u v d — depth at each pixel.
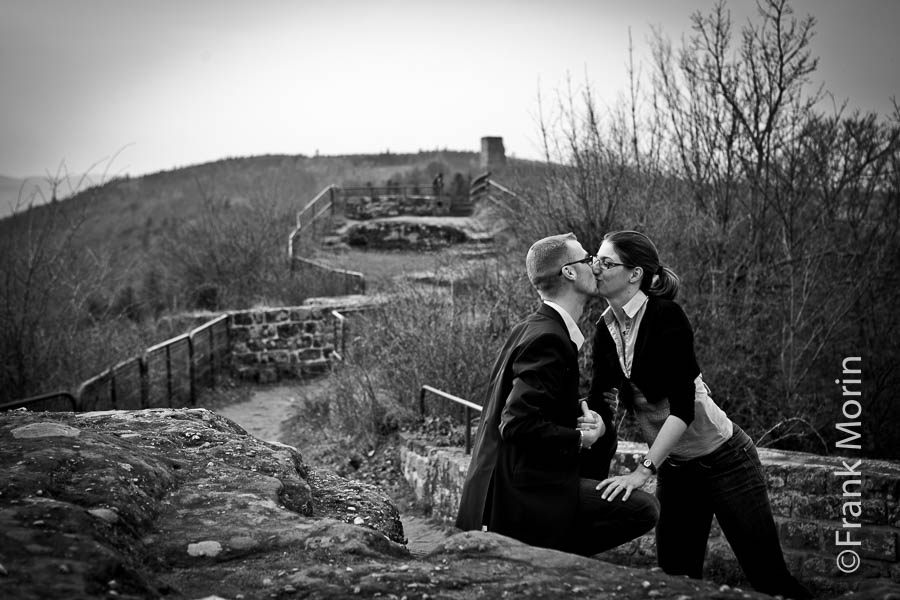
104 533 2.25
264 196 23.39
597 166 9.81
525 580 2.29
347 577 2.25
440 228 27.31
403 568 2.31
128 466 2.74
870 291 9.77
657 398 3.36
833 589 5.03
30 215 10.59
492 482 3.10
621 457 5.87
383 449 9.55
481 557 2.47
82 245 11.34
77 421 3.45
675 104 11.01
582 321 9.36
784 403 9.15
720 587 2.29
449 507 7.52
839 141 10.36
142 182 91.69
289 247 22.72
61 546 2.08
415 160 87.75
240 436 3.58
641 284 3.35
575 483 3.05
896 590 2.24
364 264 23.86
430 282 12.73
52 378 10.53
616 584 2.28
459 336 10.03
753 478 3.47
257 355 17.05
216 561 2.35
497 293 10.48
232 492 2.82
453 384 9.69
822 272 10.03
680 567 3.65
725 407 9.41
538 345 3.03
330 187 31.19
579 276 3.22
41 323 10.59
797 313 9.68
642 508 3.10
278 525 2.58
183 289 20.39
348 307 17.72
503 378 3.14
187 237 21.36
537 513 3.01
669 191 10.62
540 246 3.25
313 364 17.44
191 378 14.13
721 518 3.52
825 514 5.15
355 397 10.76
